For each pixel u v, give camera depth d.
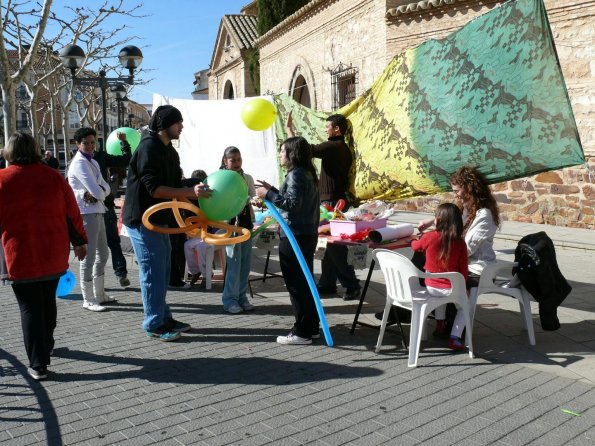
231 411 3.71
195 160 10.04
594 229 10.73
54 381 4.23
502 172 5.61
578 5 10.55
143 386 4.13
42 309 4.26
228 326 5.58
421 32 13.12
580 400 3.78
